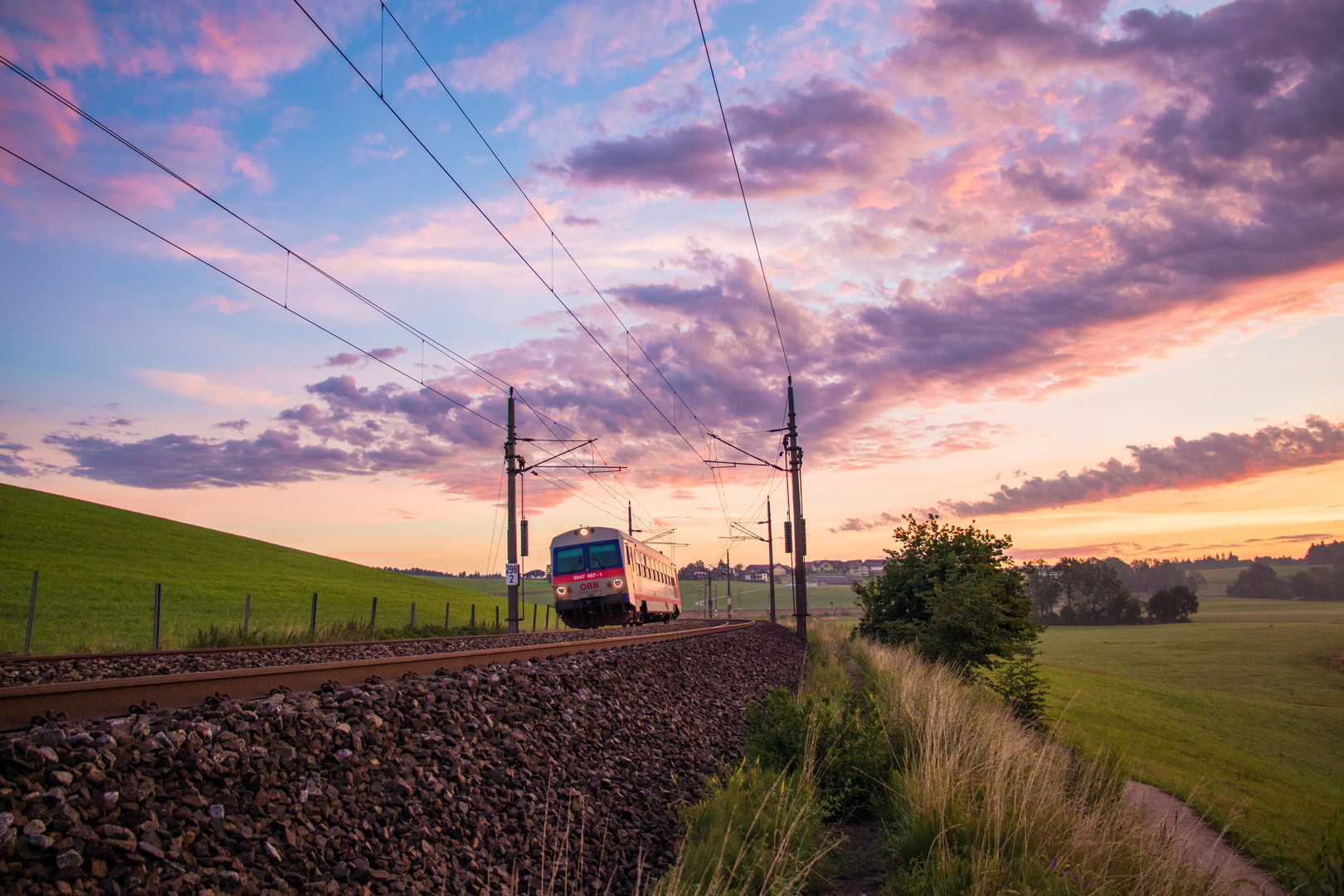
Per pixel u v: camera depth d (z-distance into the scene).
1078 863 5.62
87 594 27.67
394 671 7.73
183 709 4.75
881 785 8.27
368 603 38.06
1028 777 6.86
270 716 4.76
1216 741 26.52
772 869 5.25
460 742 5.99
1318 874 6.80
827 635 36.12
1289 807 15.16
